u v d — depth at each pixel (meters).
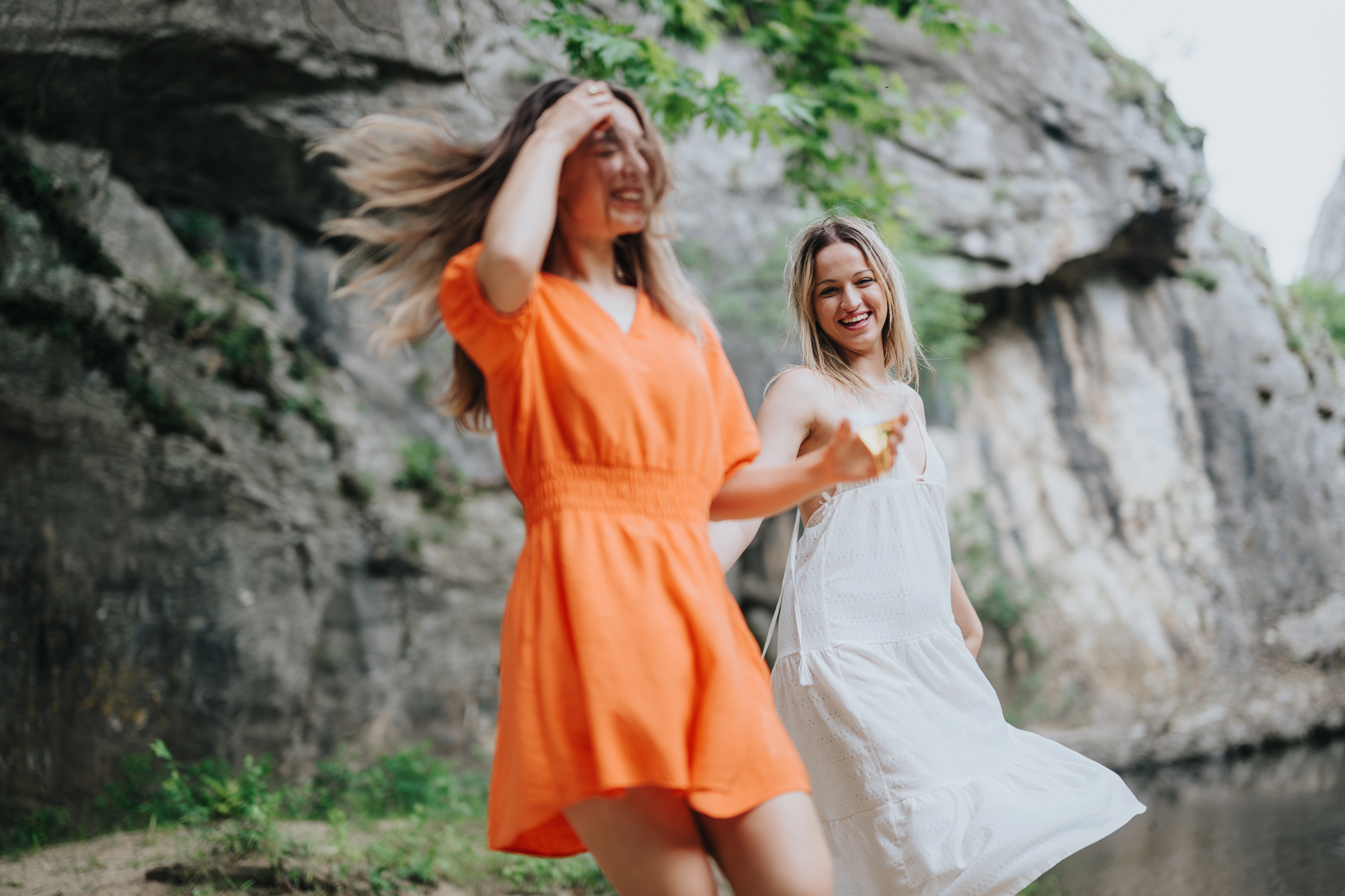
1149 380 14.86
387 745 8.83
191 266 8.84
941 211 13.12
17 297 7.67
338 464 9.31
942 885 2.50
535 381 1.77
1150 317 15.17
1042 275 13.59
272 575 8.51
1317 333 16.66
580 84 1.87
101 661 7.41
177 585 7.92
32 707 7.04
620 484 1.76
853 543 2.76
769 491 1.94
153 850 4.64
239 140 8.81
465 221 1.92
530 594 1.75
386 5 8.70
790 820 1.68
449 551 9.73
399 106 8.88
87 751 7.16
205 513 8.25
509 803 1.70
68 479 7.58
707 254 11.74
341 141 1.96
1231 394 15.06
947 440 13.91
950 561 2.92
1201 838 7.25
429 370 10.20
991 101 13.66
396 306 1.97
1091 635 13.06
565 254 1.92
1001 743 2.76
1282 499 14.81
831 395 2.86
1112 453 14.43
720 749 1.67
